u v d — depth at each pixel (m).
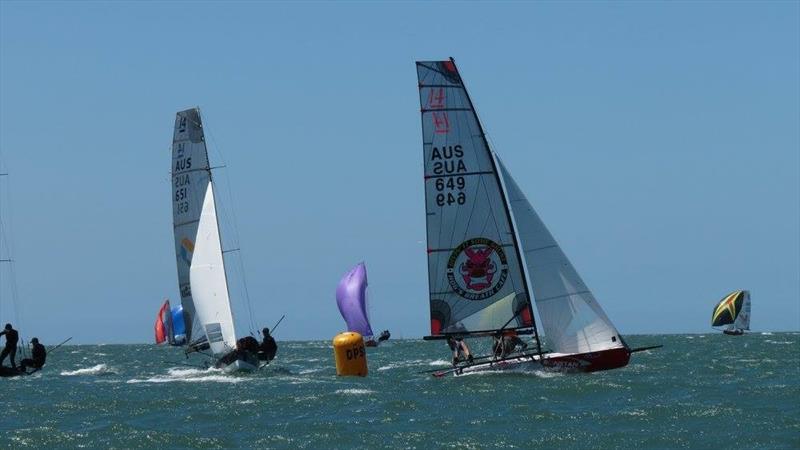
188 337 188.12
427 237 133.75
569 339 133.25
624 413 104.19
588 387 123.38
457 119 133.62
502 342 136.88
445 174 133.62
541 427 98.44
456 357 141.38
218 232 171.12
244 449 91.44
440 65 133.62
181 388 142.12
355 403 117.12
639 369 162.88
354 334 159.62
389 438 94.62
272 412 111.75
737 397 115.62
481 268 134.00
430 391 126.25
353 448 90.75
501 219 134.00
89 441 95.19
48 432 99.00
